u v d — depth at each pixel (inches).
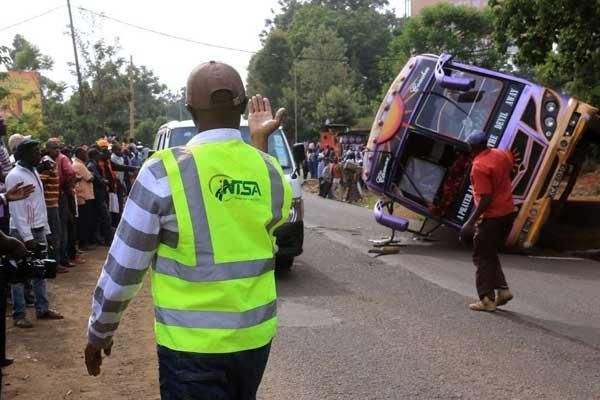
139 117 2736.2
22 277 171.3
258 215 104.5
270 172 109.4
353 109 2433.6
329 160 1090.1
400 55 2167.8
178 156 102.6
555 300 332.5
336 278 386.3
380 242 518.0
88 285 364.5
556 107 461.7
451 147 482.6
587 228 559.8
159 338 100.6
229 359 99.3
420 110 486.0
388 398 202.8
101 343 106.9
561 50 692.7
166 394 100.2
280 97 3019.2
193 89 107.0
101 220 496.7
